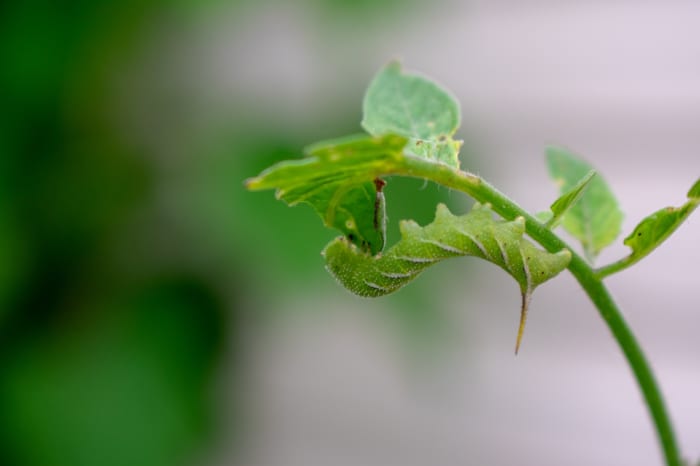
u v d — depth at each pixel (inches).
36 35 18.6
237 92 21.0
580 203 12.9
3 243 18.0
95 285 19.3
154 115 19.5
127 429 18.8
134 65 19.2
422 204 18.1
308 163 11.1
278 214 18.4
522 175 24.3
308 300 20.8
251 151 19.4
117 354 19.2
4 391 18.5
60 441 18.5
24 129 18.5
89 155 18.8
